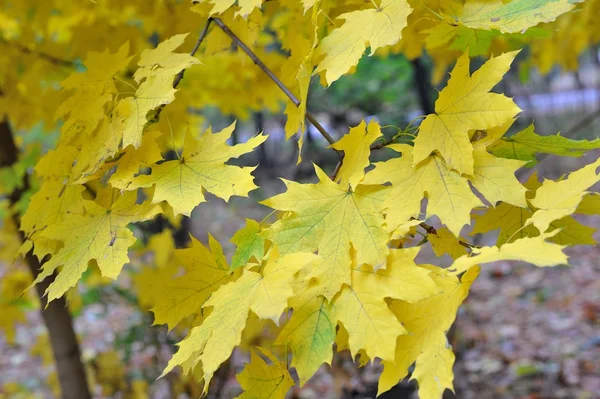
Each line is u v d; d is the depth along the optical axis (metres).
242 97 1.76
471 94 0.89
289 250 0.89
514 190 0.87
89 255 0.93
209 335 0.86
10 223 2.01
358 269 0.87
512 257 0.80
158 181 0.94
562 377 3.02
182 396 2.62
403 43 1.30
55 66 1.61
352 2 1.06
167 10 1.35
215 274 0.96
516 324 3.73
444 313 0.84
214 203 4.88
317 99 5.03
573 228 0.96
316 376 3.25
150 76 0.97
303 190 0.91
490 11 0.95
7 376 3.89
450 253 0.94
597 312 3.73
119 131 0.96
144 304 2.09
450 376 0.81
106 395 2.37
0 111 1.55
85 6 1.44
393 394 2.61
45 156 1.03
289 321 0.86
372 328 0.84
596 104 8.23
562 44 1.97
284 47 1.26
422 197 0.89
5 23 1.76
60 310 1.96
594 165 0.87
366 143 0.91
